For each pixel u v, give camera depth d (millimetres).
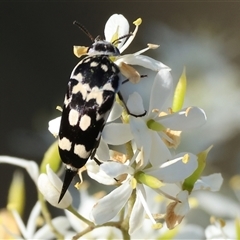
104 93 71
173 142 75
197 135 123
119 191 73
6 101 169
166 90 75
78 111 71
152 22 162
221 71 130
